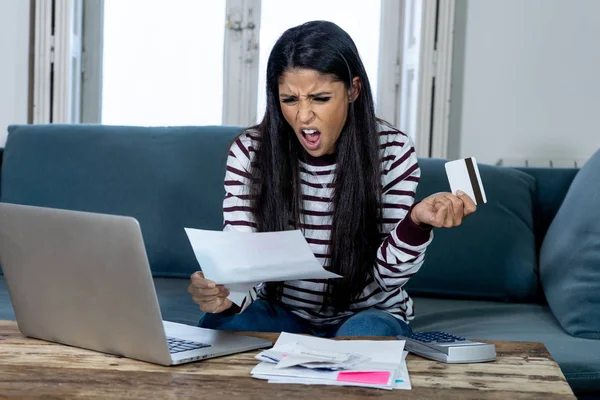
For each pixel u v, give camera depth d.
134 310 1.12
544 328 1.86
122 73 3.38
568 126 3.00
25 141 2.39
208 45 3.36
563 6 2.98
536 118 3.01
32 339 1.29
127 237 1.09
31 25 3.10
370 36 3.36
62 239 1.17
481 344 1.19
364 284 1.57
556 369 1.14
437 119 3.01
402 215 1.57
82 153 2.35
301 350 1.15
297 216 1.56
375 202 1.53
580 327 1.76
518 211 2.23
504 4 3.00
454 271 2.19
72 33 3.11
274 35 3.33
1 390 1.01
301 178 1.57
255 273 1.28
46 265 1.21
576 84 2.99
